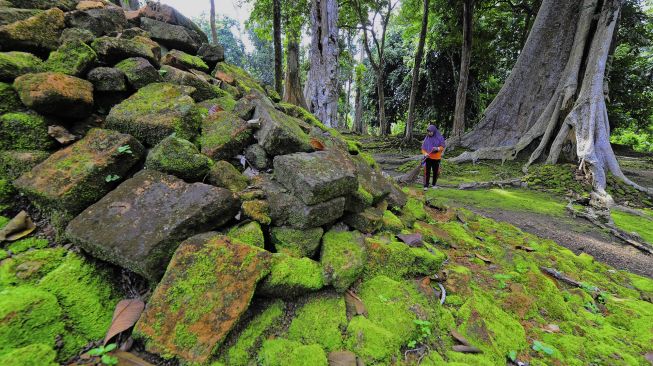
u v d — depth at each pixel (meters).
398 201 3.66
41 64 2.52
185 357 1.52
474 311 2.25
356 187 2.58
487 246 3.56
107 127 2.48
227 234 2.08
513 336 2.18
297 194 2.34
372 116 28.98
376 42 17.77
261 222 2.25
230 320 1.65
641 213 6.39
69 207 1.95
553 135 9.65
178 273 1.72
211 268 1.77
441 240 3.46
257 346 1.70
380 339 1.83
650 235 5.22
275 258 2.00
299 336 1.82
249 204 2.26
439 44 15.87
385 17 18.38
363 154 4.30
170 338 1.56
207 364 1.52
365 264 2.38
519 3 15.49
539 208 6.55
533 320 2.47
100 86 2.64
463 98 12.84
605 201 7.00
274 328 1.83
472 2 11.61
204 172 2.34
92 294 1.73
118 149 2.15
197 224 1.94
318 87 8.84
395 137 17.08
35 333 1.44
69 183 1.96
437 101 19.41
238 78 4.60
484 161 10.65
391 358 1.78
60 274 1.72
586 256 4.11
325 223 2.46
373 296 2.19
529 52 11.02
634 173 10.41
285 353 1.64
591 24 9.37
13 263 1.72
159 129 2.45
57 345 1.49
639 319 2.65
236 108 3.16
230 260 1.83
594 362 2.09
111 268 1.91
